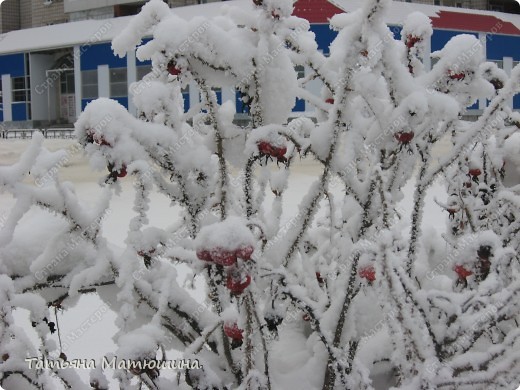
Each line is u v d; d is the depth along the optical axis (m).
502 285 1.57
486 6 30.25
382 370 1.91
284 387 1.76
